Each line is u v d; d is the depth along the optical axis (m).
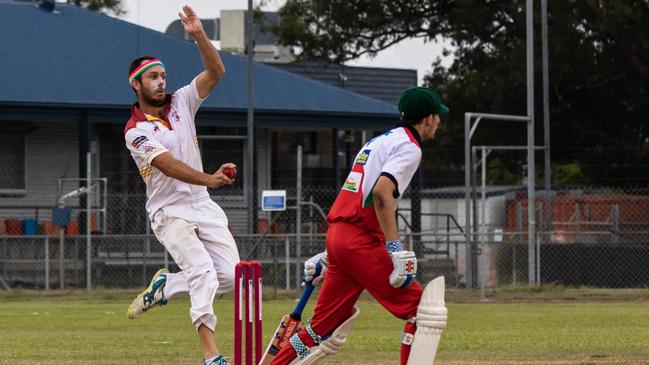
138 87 28.08
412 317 24.83
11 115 85.75
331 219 25.30
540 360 35.56
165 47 97.12
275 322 52.66
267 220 88.00
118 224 86.12
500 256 81.38
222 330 49.03
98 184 82.00
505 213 105.88
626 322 53.16
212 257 28.59
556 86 118.12
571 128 126.81
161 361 35.59
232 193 93.12
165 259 77.25
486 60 125.19
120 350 39.56
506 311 60.91
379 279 24.72
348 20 129.88
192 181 27.09
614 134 127.06
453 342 42.41
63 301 69.44
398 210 92.62
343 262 24.95
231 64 97.19
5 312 61.31
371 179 24.72
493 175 175.00
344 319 25.67
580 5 114.81
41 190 91.12
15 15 97.06
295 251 79.81
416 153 24.58
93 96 87.81
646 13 110.06
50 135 91.50
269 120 93.44
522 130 125.81
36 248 80.00
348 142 106.06
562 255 78.62
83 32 96.62
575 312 59.97
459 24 125.19
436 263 83.12
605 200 95.69
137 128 27.84
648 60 113.00
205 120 91.38
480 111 126.06
